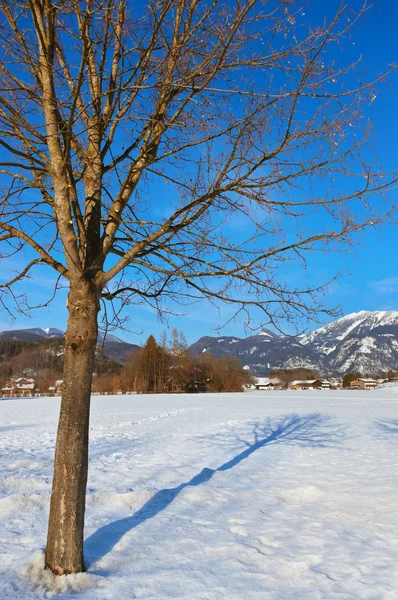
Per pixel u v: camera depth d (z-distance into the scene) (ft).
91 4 13.19
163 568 15.42
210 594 13.53
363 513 21.43
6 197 16.16
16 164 14.60
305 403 117.80
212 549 17.07
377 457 36.37
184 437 53.01
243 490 25.18
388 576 14.75
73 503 14.60
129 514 21.03
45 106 14.67
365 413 82.28
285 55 13.97
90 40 13.76
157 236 16.24
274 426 62.59
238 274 17.08
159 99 16.39
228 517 20.84
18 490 25.95
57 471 14.74
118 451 42.60
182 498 23.45
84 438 14.94
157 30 14.33
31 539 17.69
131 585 14.10
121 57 16.40
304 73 13.79
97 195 16.63
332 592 13.73
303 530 19.19
